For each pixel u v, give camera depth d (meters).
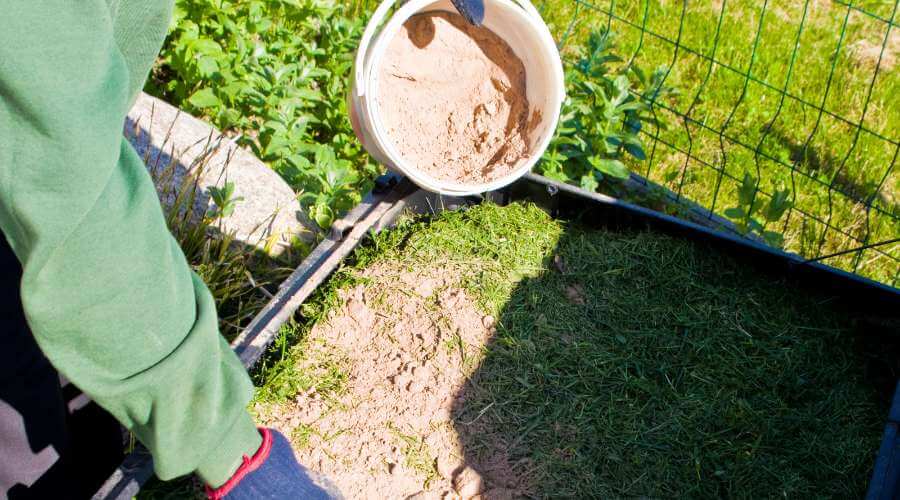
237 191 2.78
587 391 2.31
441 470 2.10
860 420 2.27
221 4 3.55
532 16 2.27
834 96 4.10
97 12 0.86
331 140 3.36
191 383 1.09
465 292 2.53
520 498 2.06
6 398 1.36
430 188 2.29
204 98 3.17
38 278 0.91
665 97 3.92
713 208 3.34
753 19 4.59
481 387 2.30
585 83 3.30
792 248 3.28
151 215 0.98
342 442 2.15
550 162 3.09
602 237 2.75
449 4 2.32
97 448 1.82
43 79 0.81
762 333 2.49
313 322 2.41
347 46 3.57
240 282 2.57
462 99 2.40
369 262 2.58
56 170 0.85
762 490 2.09
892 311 2.48
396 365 2.34
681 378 2.36
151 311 1.00
